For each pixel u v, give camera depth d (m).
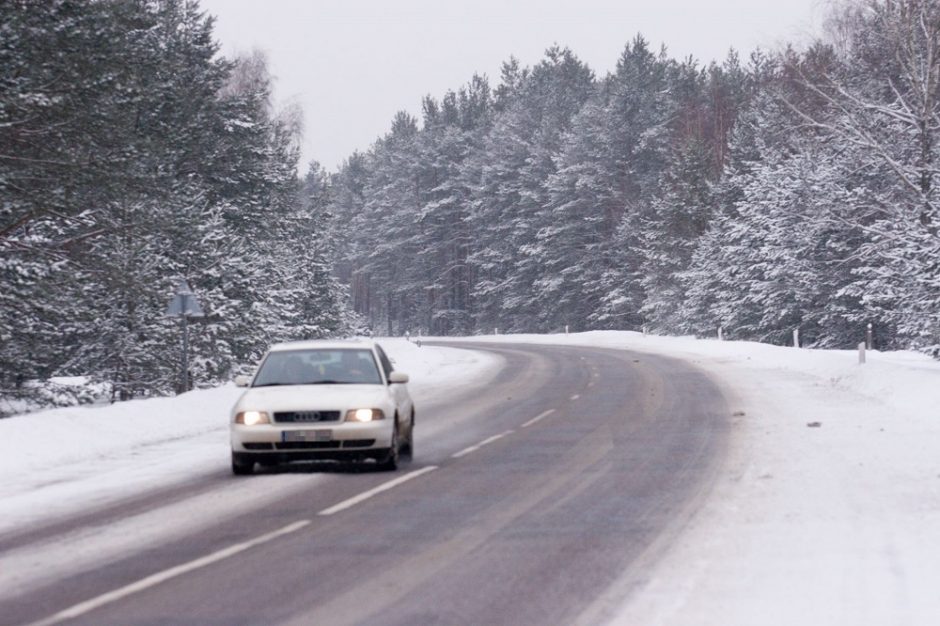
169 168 136.12
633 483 49.03
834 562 31.20
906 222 132.00
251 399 55.59
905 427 70.56
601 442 67.25
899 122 152.00
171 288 118.12
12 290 89.19
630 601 27.33
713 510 41.06
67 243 96.69
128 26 99.69
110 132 88.50
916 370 104.50
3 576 32.25
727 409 89.06
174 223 108.69
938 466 51.88
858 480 47.84
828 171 178.12
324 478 52.94
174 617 26.72
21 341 97.12
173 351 121.56
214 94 170.50
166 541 37.28
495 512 41.88
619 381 130.75
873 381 102.69
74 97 84.06
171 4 166.38
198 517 42.19
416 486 49.44
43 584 30.97
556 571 31.14
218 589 29.70
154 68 127.75
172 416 85.19
